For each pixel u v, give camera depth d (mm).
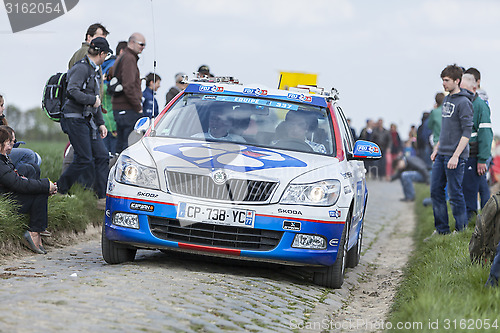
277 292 12828
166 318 9617
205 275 13156
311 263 13539
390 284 15781
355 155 15688
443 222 21141
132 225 13586
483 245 13328
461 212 20438
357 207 16000
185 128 15297
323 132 15445
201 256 14898
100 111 20031
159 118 15797
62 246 16922
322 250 13547
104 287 11062
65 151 21062
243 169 13555
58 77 18797
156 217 13500
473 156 21484
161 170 13602
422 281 13016
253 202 13367
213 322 9906
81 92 18547
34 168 16109
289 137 15148
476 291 11500
